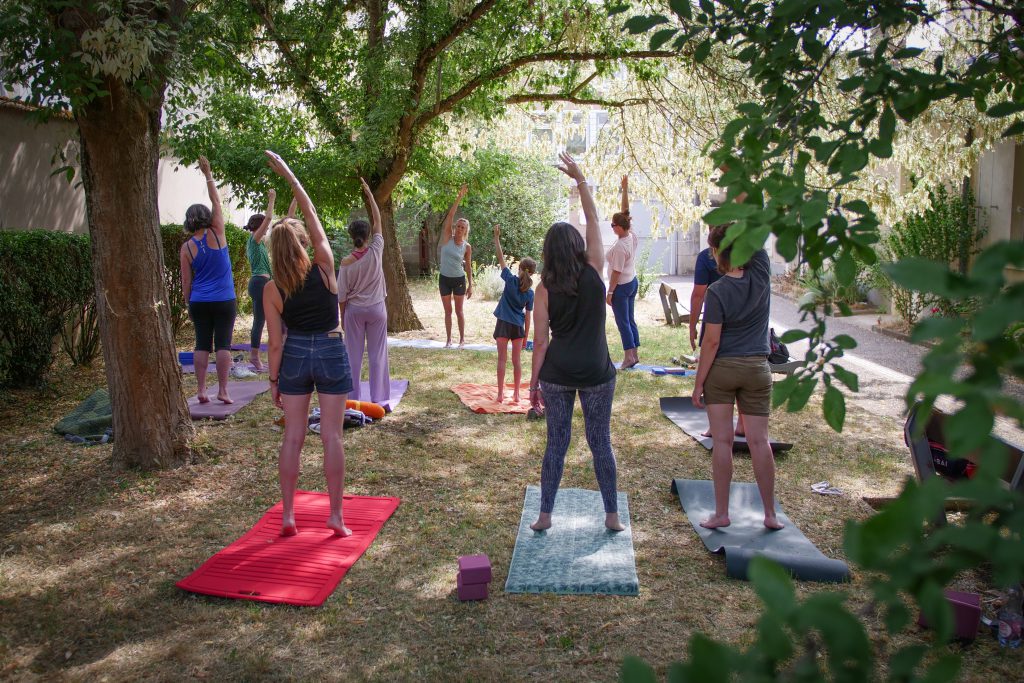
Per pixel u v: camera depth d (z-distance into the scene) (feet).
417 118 34.63
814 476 18.57
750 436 14.97
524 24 31.78
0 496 17.06
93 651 11.44
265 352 33.96
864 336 39.73
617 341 37.86
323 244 14.62
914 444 14.60
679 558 14.33
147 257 18.26
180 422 19.12
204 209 23.81
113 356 18.31
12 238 24.18
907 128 28.04
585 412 14.99
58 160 31.78
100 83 16.07
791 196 5.87
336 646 11.58
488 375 29.55
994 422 2.96
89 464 18.84
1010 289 3.03
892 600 3.05
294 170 34.19
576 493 17.40
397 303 40.40
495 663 11.13
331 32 33.09
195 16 23.11
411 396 26.27
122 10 16.67
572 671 10.93
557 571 13.60
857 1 7.60
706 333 14.51
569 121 38.29
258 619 12.28
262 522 15.76
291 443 14.97
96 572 13.80
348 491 17.61
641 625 12.07
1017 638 11.32
